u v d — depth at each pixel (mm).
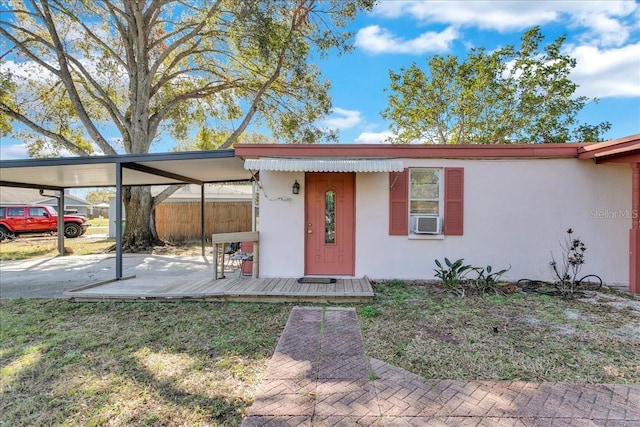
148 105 15195
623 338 4562
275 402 3105
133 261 12000
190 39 15453
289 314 5617
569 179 7512
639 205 6992
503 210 7598
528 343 4395
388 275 7762
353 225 7855
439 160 7621
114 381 3518
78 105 14461
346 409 2988
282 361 3928
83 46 15211
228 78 16344
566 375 3588
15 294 7176
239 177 11945
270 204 7762
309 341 4488
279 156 7355
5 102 14391
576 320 5262
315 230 7891
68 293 6504
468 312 5648
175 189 16438
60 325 5195
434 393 3240
